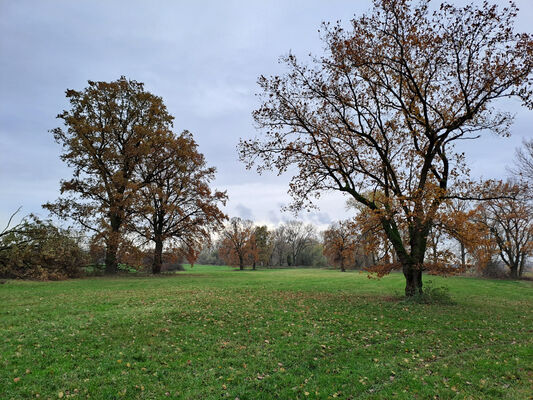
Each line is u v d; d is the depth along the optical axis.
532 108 15.69
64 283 24.14
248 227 79.38
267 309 15.12
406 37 17.08
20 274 26.22
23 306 14.20
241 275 41.00
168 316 12.92
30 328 10.63
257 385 7.19
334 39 17.94
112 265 34.38
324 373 7.91
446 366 8.36
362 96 19.83
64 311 13.30
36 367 7.70
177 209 36.25
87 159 32.81
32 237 27.30
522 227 44.50
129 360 8.41
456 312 15.36
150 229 36.62
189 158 37.81
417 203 16.59
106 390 6.71
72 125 31.66
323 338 10.67
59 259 28.22
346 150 20.41
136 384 7.07
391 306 16.56
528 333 11.98
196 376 7.60
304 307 15.89
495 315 15.13
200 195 39.25
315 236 100.38
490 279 41.62
